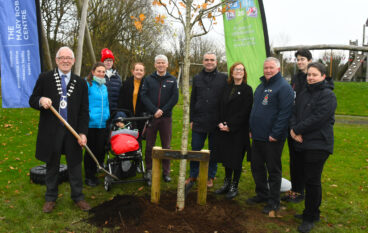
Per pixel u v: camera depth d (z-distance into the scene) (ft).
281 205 13.09
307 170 10.80
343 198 14.16
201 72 14.47
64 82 11.55
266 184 12.96
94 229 10.37
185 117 11.39
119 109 15.30
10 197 13.05
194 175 14.57
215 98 13.91
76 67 25.35
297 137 10.84
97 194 13.83
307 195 10.94
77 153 12.00
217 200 13.17
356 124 42.52
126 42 77.20
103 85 14.84
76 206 12.29
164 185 15.02
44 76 11.48
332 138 10.62
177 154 11.65
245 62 16.24
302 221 11.31
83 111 12.14
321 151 10.46
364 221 11.81
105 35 70.38
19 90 20.61
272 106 11.73
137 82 16.55
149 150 15.60
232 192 13.67
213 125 13.96
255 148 12.61
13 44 20.21
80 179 12.23
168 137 15.53
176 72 83.15
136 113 16.49
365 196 14.46
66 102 11.55
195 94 14.61
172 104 15.25
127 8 70.54
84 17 24.98
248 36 16.01
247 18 15.92
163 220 10.77
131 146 13.58
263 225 11.21
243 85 13.20
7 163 17.97
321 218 11.98
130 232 10.07
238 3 15.97
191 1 10.84
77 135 11.56
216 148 13.70
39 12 20.16
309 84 10.85
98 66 14.30
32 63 20.53
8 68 20.36
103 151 15.19
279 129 11.39
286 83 11.53
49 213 11.63
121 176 15.39
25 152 20.53
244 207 12.76
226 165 13.35
